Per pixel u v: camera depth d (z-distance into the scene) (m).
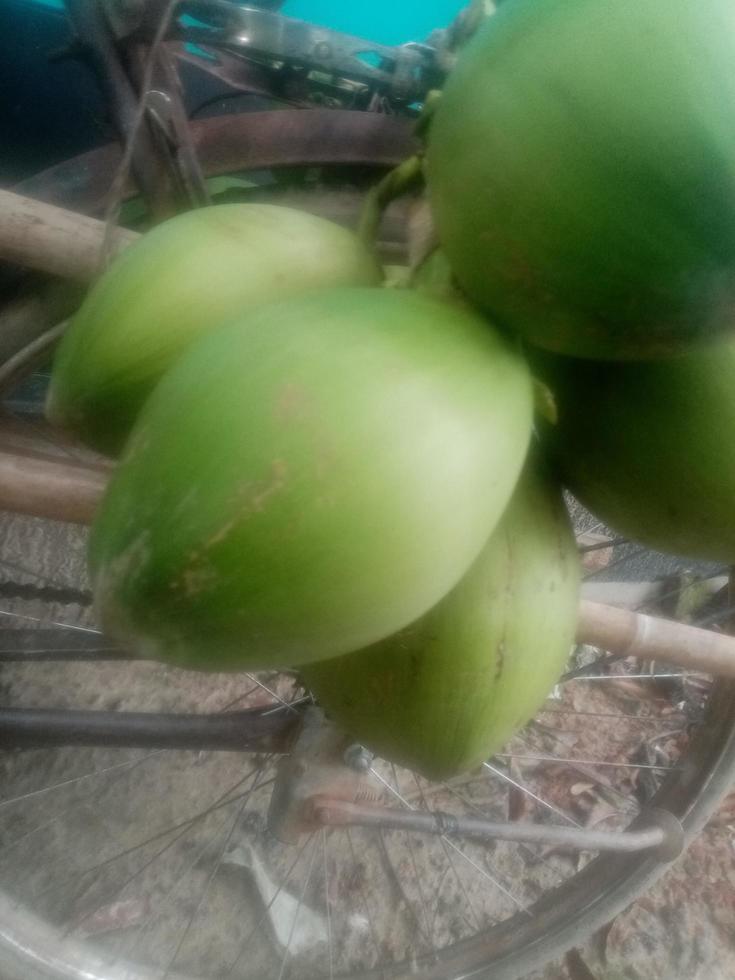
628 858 1.19
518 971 1.24
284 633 0.34
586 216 0.34
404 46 0.83
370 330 0.35
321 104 0.90
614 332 0.37
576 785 1.63
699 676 1.81
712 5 0.33
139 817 1.45
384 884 1.46
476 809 1.56
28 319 0.78
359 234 0.50
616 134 0.33
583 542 1.45
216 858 1.41
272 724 1.01
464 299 0.41
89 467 0.59
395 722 0.47
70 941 1.11
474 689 0.46
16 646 1.03
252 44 0.80
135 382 0.42
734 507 0.43
